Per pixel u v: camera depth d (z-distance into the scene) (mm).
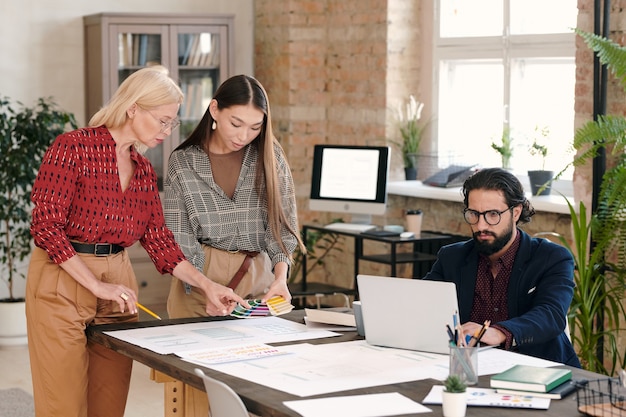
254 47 8500
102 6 8102
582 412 2547
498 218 3566
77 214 3586
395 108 7520
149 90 3584
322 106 8055
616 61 4934
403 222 7414
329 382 2844
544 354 3551
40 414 3662
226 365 3055
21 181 6938
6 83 7836
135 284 3816
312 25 7988
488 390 2756
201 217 4055
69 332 3594
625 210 5020
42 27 7918
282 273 4039
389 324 3299
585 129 5008
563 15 6539
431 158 7484
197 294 4078
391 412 2545
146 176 3775
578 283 5098
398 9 7441
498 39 6953
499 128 7098
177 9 8375
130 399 5852
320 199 6906
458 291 3758
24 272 7922
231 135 3914
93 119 3672
